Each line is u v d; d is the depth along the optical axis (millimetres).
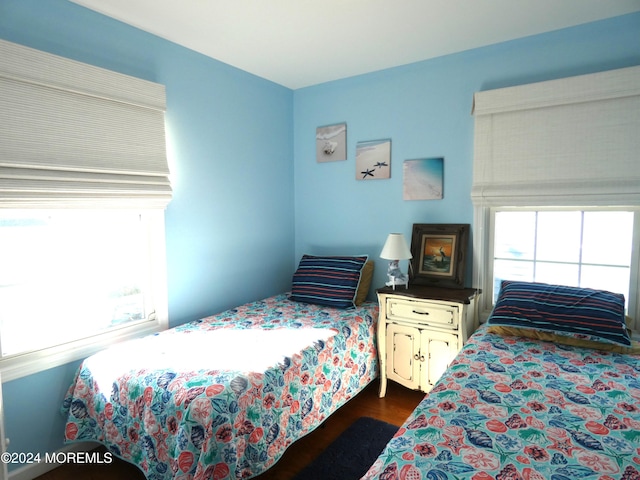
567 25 2395
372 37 2535
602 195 2320
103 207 2211
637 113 2215
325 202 3541
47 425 2072
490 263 2846
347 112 3348
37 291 2086
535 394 1551
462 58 2791
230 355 2025
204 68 2787
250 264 3270
